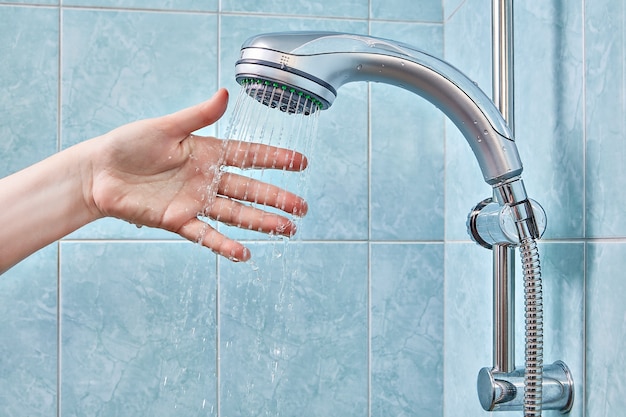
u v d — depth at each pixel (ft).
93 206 2.58
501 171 2.24
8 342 3.67
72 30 3.77
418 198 3.99
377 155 3.97
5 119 3.71
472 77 3.61
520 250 2.29
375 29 4.01
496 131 2.22
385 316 3.94
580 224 2.45
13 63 3.73
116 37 3.81
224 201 2.56
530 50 2.86
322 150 3.92
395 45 2.23
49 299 3.70
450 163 3.92
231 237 3.82
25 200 2.52
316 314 3.88
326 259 3.91
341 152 3.93
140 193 2.53
